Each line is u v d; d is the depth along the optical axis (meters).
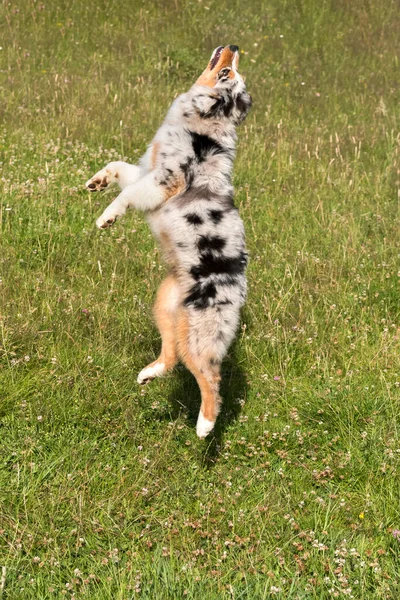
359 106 12.00
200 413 4.80
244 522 4.49
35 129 9.22
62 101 10.24
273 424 5.34
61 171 8.20
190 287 4.74
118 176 5.34
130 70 12.05
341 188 8.91
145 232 7.32
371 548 4.44
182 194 4.91
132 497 4.55
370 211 8.43
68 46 12.54
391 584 4.11
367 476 4.94
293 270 6.98
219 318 4.71
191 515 4.54
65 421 4.99
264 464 4.96
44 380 5.23
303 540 4.45
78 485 4.53
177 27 13.86
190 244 4.77
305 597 3.98
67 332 5.65
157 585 3.90
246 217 8.00
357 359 6.01
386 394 5.57
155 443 4.98
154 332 5.94
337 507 4.72
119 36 13.11
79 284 6.46
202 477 4.86
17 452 4.66
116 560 4.08
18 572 3.98
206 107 5.02
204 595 3.87
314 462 5.08
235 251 4.81
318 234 7.79
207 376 4.76
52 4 13.57
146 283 6.47
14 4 13.23
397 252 7.42
